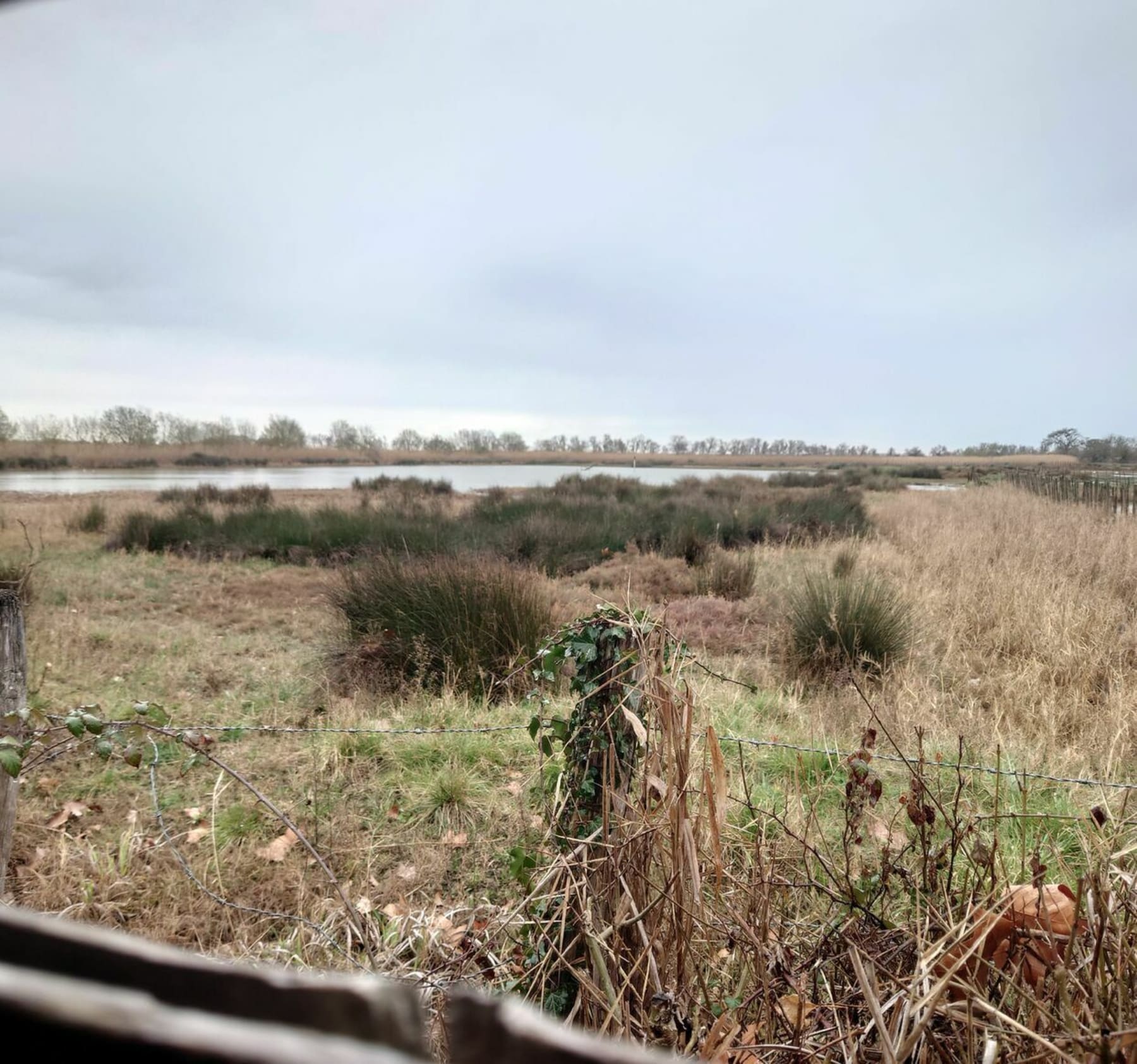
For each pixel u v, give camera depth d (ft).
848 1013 5.38
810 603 20.56
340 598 21.74
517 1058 0.70
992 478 116.37
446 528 39.93
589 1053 0.70
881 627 19.15
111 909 9.18
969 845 8.45
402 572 21.09
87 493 83.20
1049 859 8.75
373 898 9.76
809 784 11.62
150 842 10.89
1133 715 13.99
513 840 10.88
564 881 6.65
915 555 34.14
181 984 0.77
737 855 8.10
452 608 18.47
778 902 6.84
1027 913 5.53
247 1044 0.46
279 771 13.24
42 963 0.81
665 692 6.52
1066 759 12.21
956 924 5.57
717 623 23.06
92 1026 0.44
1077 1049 4.41
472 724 14.66
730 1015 5.53
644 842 6.30
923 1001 4.71
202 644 21.95
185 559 36.70
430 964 7.90
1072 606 21.04
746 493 66.85
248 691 17.87
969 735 13.16
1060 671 17.47
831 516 49.83
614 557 36.06
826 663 18.54
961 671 18.31
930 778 9.77
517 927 7.68
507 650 17.56
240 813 11.55
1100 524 40.27
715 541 39.24
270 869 10.32
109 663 19.48
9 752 7.78
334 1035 0.69
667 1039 5.37
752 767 12.27
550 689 15.47
